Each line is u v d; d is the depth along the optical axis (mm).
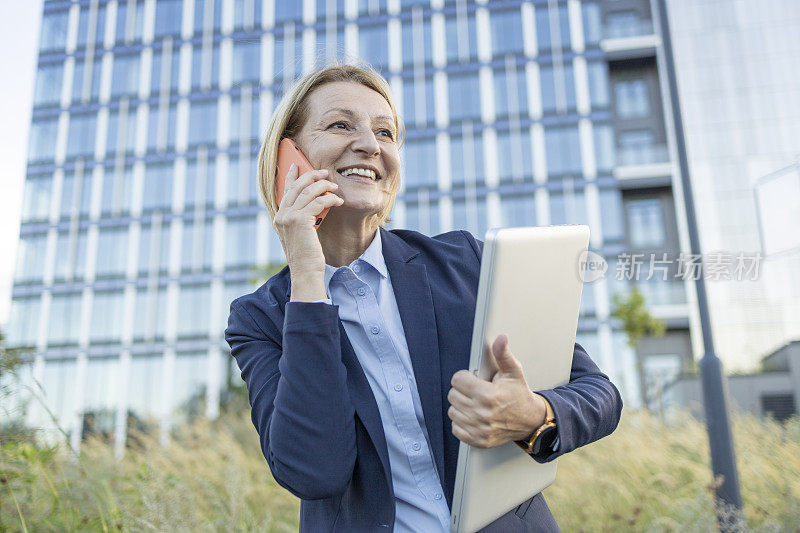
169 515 2889
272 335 1095
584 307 27828
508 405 791
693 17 28938
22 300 32781
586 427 881
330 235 1168
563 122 31703
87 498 3164
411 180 31938
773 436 4516
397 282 1089
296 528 3836
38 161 34656
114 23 36281
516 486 907
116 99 35188
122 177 34188
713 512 3643
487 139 32031
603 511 3895
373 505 932
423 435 996
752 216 24984
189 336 31891
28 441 2834
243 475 3631
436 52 33438
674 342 26953
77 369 31828
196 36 35500
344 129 1167
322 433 888
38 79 35781
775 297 15102
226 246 32812
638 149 30750
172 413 6508
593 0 32750
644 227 29938
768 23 28094
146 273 32875
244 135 33906
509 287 848
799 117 26281
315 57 1306
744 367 14867
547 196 30953
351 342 1058
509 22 33281
